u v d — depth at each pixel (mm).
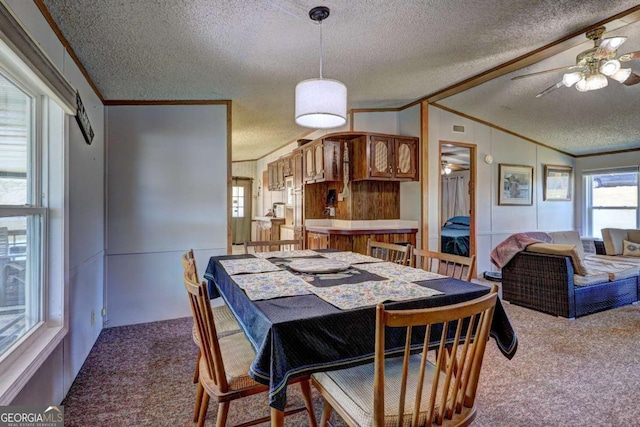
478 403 1950
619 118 4648
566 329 3123
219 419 1418
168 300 3490
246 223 9086
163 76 2898
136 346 2805
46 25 1875
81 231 2443
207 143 3592
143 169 3396
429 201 4445
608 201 6117
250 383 1423
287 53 2613
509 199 5562
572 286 3406
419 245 4371
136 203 3373
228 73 2918
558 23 2416
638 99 4082
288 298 1474
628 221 5871
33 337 1731
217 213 3625
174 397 2045
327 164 4383
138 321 3385
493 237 5438
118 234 3312
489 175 5340
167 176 3469
